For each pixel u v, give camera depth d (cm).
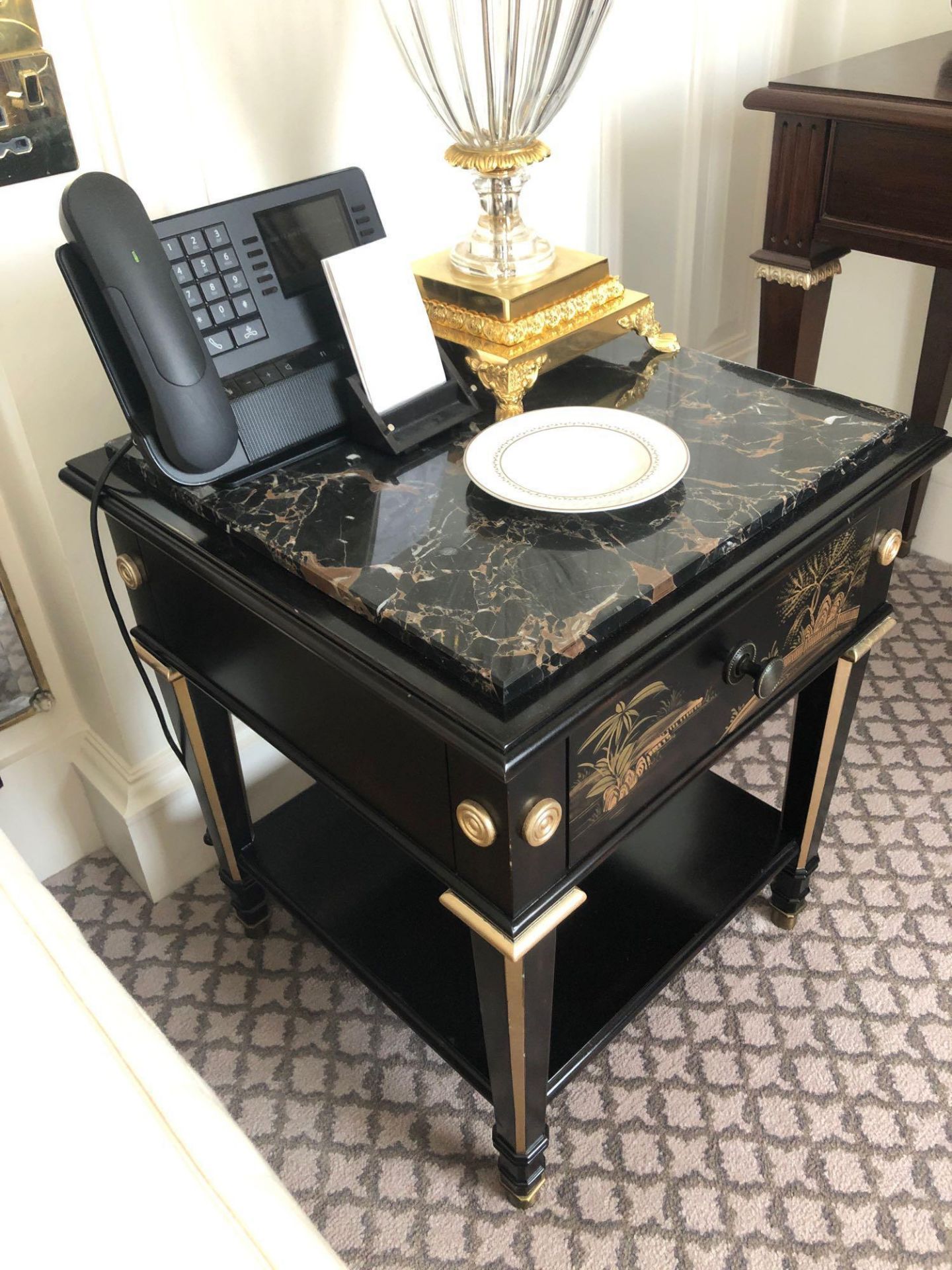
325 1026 113
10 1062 50
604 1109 103
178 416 75
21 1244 42
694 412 88
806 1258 92
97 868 133
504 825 65
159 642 95
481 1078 90
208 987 117
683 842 112
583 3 81
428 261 96
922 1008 111
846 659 94
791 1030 109
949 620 164
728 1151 100
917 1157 98
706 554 71
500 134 89
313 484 82
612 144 136
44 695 119
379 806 78
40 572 111
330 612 71
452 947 103
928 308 153
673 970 100
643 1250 93
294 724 83
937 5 146
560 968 100
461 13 80
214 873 132
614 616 66
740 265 169
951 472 167
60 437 99
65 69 86
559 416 84
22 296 91
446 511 77
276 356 83
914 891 123
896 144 114
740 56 147
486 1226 95
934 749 142
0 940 58
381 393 84
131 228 73
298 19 97
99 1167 45
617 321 94
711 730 81
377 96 107
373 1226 95
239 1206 46
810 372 141
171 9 89
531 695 63
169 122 93
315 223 86
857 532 84
